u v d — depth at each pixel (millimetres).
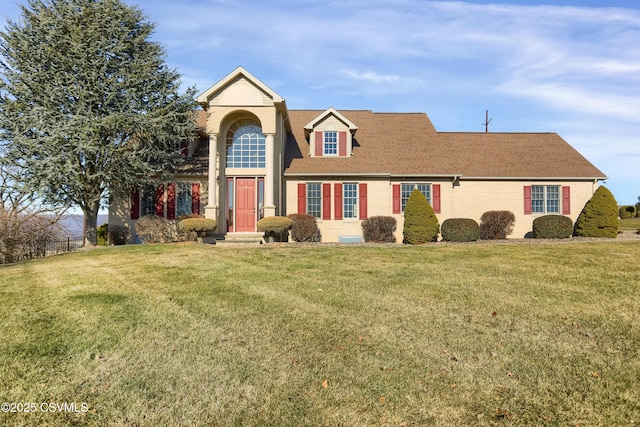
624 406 3719
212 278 9375
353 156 21438
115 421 3492
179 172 19656
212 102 17906
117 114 16828
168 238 18750
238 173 18844
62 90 16625
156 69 18641
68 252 16312
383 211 20438
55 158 15898
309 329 5777
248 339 5395
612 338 5438
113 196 19484
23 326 5852
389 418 3549
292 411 3650
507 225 20312
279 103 17938
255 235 18141
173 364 4617
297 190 20312
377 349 5055
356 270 10406
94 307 6859
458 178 20797
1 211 17109
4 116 16328
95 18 17172
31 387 4059
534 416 3574
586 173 21141
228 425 3443
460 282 8914
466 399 3863
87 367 4531
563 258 12195
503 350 5027
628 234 20984
